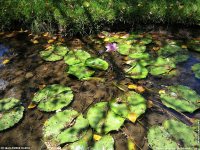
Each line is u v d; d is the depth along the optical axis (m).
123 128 0.86
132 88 1.01
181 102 0.91
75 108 0.95
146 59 1.14
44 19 1.39
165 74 1.08
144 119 0.89
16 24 1.43
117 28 1.39
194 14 1.35
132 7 1.38
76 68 1.10
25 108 0.96
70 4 1.42
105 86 1.04
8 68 1.17
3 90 1.05
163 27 1.38
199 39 1.30
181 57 1.16
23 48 1.30
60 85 1.02
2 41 1.35
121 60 1.18
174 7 1.38
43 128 0.84
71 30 1.36
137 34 1.34
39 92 1.00
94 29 1.37
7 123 0.87
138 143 0.81
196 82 1.03
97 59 1.13
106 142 0.78
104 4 1.41
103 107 0.90
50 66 1.16
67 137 0.80
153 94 0.99
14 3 1.44
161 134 0.79
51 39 1.34
